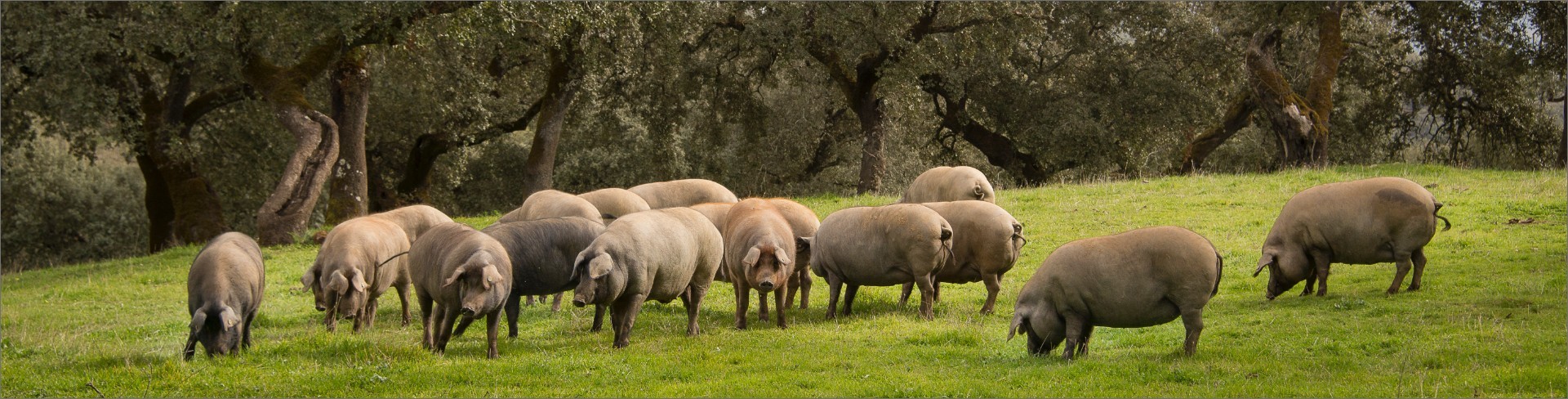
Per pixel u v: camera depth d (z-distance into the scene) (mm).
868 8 33062
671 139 40750
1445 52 37406
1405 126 41250
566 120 39688
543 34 29000
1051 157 37906
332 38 26781
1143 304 9820
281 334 14195
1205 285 9727
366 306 14391
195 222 31078
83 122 25875
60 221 45031
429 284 11734
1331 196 13609
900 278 13031
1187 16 38812
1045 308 10281
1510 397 8000
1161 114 37562
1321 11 32969
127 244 45875
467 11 25891
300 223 25844
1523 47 35594
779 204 14523
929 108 41875
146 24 25031
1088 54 39188
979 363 10445
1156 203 23562
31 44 25266
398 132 37344
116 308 17406
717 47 38781
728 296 16359
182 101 30469
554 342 12375
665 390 9570
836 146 44625
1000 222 13164
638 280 11594
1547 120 38594
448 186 40875
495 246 11453
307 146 26078
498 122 38156
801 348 11484
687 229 12445
